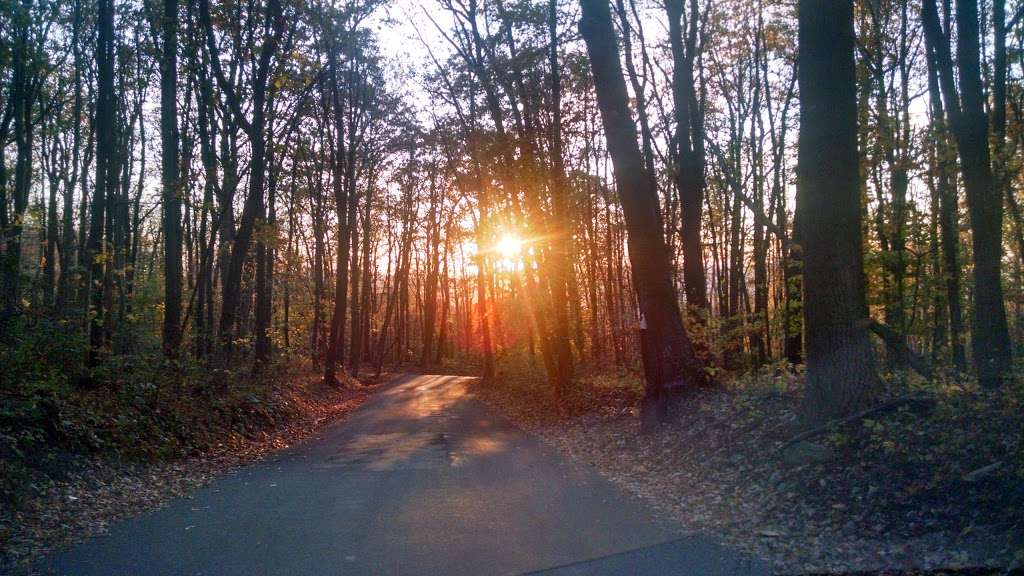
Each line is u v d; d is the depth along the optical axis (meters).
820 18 10.59
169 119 18.55
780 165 25.59
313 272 43.97
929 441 8.56
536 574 6.92
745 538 7.96
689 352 14.73
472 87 26.44
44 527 8.84
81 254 25.45
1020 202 20.80
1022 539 6.51
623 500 10.17
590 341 36.28
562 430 18.53
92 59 21.88
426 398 32.69
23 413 11.32
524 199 25.16
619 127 15.07
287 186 31.80
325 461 14.45
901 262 16.64
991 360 12.50
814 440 9.73
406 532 8.52
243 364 24.67
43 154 27.48
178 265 18.62
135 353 18.67
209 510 10.03
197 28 19.00
